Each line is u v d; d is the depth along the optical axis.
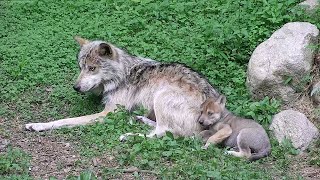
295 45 12.05
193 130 11.23
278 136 10.99
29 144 11.00
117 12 15.75
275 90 12.00
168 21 15.27
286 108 11.89
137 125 11.62
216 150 10.39
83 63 12.30
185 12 15.43
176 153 10.34
